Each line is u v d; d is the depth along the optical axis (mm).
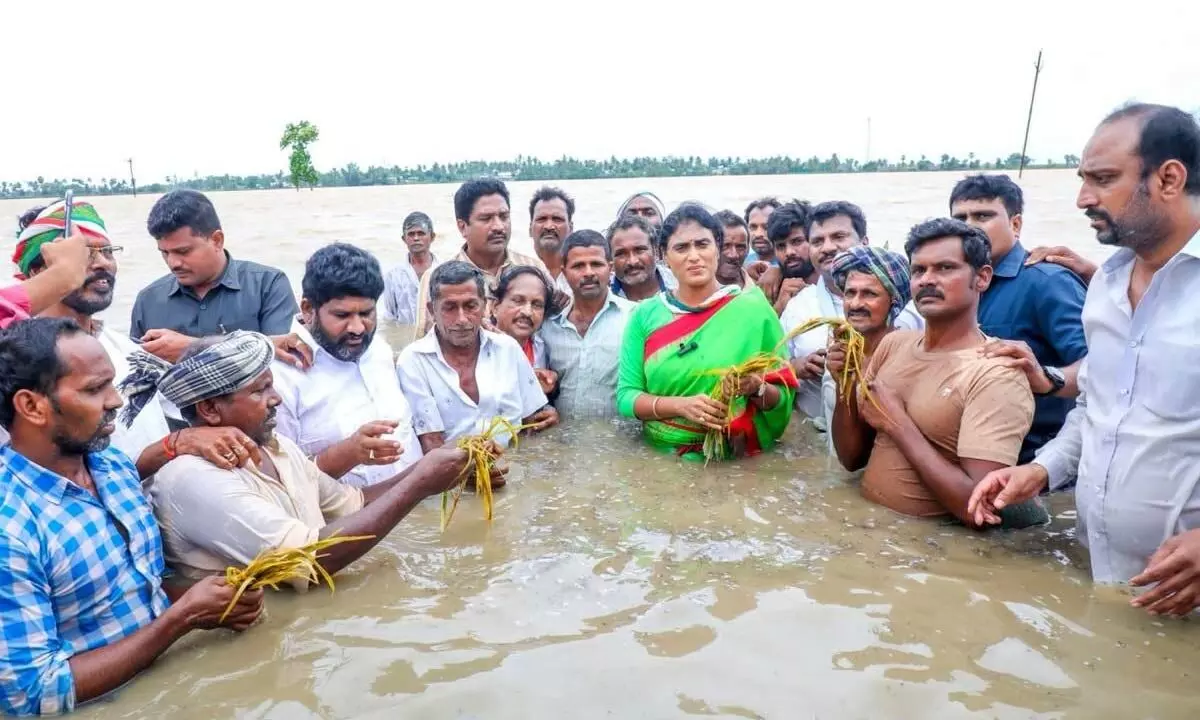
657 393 5125
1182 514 3184
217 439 3283
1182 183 3078
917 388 4035
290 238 23875
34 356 2688
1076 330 4441
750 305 4961
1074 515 4195
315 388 4422
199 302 5016
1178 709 2582
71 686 2662
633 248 6066
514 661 2889
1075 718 2541
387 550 3832
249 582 2973
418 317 6609
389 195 69688
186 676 2848
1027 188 44656
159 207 4770
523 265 5832
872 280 4457
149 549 3068
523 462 5000
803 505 4277
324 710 2646
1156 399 3199
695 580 3461
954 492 3758
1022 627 3068
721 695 2678
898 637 3004
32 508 2729
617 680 2766
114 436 3771
